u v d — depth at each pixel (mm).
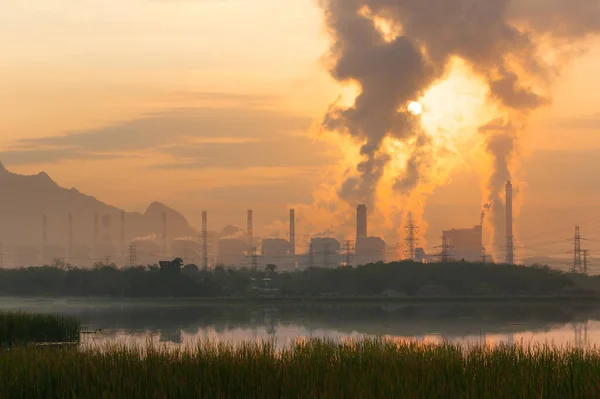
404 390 37375
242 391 37844
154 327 153500
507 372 41156
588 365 42281
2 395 39344
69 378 40938
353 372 42156
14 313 98812
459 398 36188
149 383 38844
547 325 162375
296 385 38219
